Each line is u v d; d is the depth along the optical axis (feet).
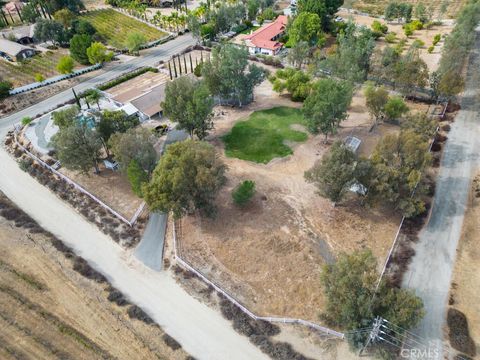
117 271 206.28
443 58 338.75
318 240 216.33
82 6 588.91
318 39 440.86
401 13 511.81
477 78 369.50
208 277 198.70
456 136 297.74
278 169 266.77
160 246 218.59
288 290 190.90
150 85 377.91
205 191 208.85
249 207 236.22
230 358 166.40
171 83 276.00
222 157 279.90
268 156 279.28
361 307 158.51
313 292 189.47
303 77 343.87
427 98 345.72
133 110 326.03
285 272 198.70
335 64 342.85
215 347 170.60
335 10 488.44
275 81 358.02
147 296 192.95
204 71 316.40
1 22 533.55
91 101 338.34
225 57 310.04
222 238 217.56
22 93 381.19
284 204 238.68
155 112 328.90
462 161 271.69
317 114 261.44
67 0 564.30
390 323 158.10
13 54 439.22
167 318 182.70
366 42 359.66
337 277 164.25
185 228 226.17
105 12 596.29
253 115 328.08
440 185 252.21
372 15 559.38
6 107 360.69
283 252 208.44
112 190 257.75
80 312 184.65
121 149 232.12
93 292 194.08
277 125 312.91
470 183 252.83
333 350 167.02
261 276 197.57
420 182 241.35
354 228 222.89
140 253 215.31
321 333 173.58
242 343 171.73
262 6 574.56
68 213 245.65
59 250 216.95
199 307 187.21
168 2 623.36
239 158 278.46
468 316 177.99
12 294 192.34
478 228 220.84
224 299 188.75
